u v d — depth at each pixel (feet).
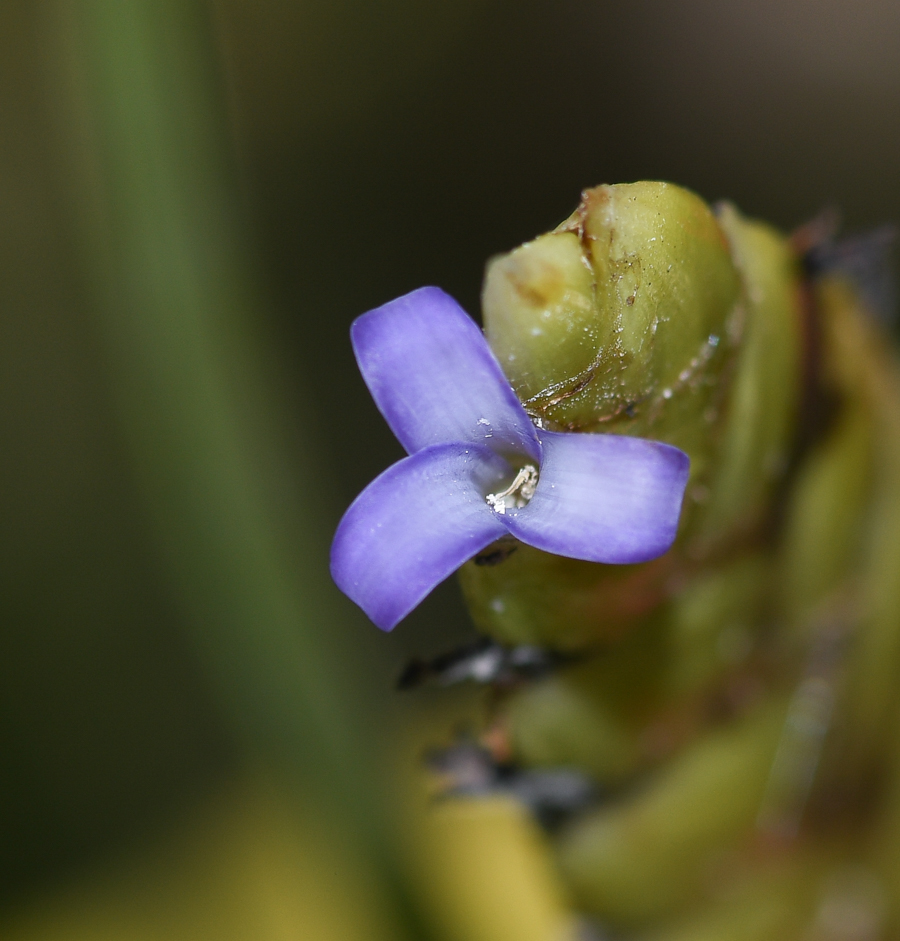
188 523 0.97
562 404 0.70
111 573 2.21
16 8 1.94
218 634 0.98
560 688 0.76
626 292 0.69
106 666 2.15
